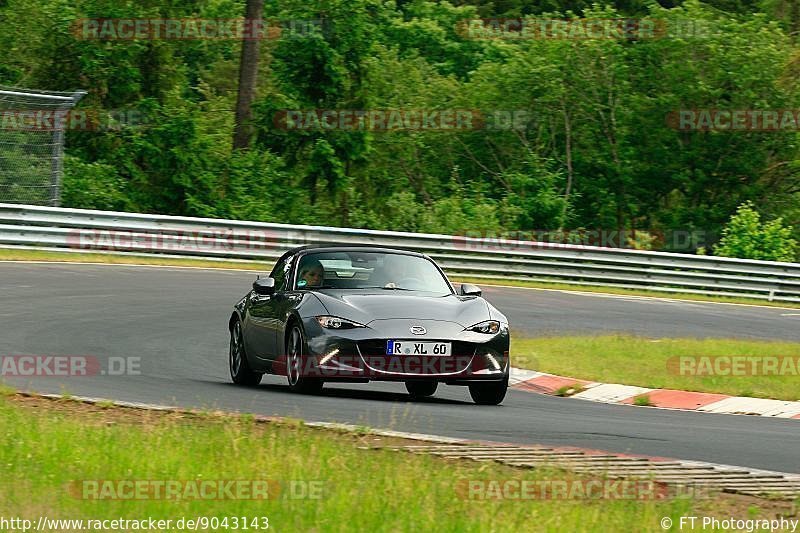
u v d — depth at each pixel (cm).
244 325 2512
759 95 9300
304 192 7562
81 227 4997
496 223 7506
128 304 3731
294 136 7806
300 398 2189
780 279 5662
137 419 1809
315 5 8056
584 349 3234
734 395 2653
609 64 9562
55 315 3356
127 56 7812
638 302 4994
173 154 7256
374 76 8144
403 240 5391
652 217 9756
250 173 7419
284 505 1210
